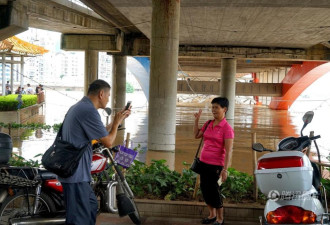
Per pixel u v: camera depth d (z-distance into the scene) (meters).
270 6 16.11
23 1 16.05
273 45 28.17
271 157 3.70
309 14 17.41
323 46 28.92
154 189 6.47
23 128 21.52
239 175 6.87
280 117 37.72
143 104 52.25
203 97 61.44
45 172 4.56
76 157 3.84
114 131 4.10
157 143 14.25
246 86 45.12
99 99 4.11
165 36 13.91
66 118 3.99
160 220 5.57
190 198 6.15
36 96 30.73
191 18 19.09
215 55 29.11
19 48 29.09
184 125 28.48
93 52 29.19
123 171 6.56
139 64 39.16
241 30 22.03
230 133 5.15
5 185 4.49
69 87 86.56
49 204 4.51
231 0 15.39
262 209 5.61
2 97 24.89
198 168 5.32
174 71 14.16
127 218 5.58
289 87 42.91
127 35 30.00
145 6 16.91
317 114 40.22
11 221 4.28
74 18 21.89
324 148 18.94
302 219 3.50
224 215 5.68
